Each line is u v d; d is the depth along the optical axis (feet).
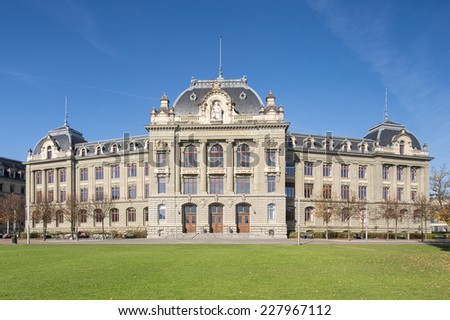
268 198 246.27
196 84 269.03
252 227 245.45
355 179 298.56
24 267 95.61
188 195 247.70
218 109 253.65
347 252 136.56
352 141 306.55
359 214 270.67
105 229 299.99
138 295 62.34
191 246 163.02
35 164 328.90
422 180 310.24
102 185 308.81
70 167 314.76
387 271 89.35
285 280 75.41
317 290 66.28
